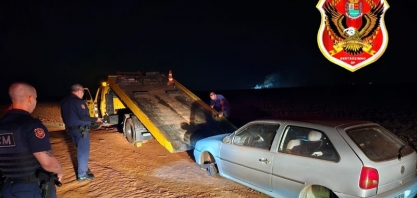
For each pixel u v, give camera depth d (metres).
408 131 10.28
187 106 9.33
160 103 9.04
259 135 4.97
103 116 10.84
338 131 4.00
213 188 5.43
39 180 2.74
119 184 5.60
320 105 20.97
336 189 3.76
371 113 15.71
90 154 7.64
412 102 22.00
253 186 4.95
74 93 5.68
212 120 8.70
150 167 6.66
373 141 4.04
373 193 3.59
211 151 5.85
